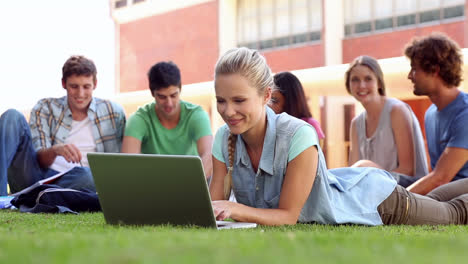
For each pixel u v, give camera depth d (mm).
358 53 11117
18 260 704
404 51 3602
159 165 1786
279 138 2168
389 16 10758
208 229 1676
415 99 11383
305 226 2020
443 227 2174
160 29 14164
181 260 691
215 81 2041
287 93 3816
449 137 3383
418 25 10383
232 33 13078
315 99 10383
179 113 4312
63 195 3160
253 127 2174
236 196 2346
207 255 746
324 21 11469
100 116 4352
